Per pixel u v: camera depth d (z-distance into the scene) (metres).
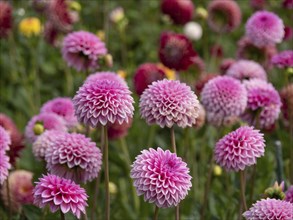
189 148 2.10
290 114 1.92
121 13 2.83
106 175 1.44
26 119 2.54
